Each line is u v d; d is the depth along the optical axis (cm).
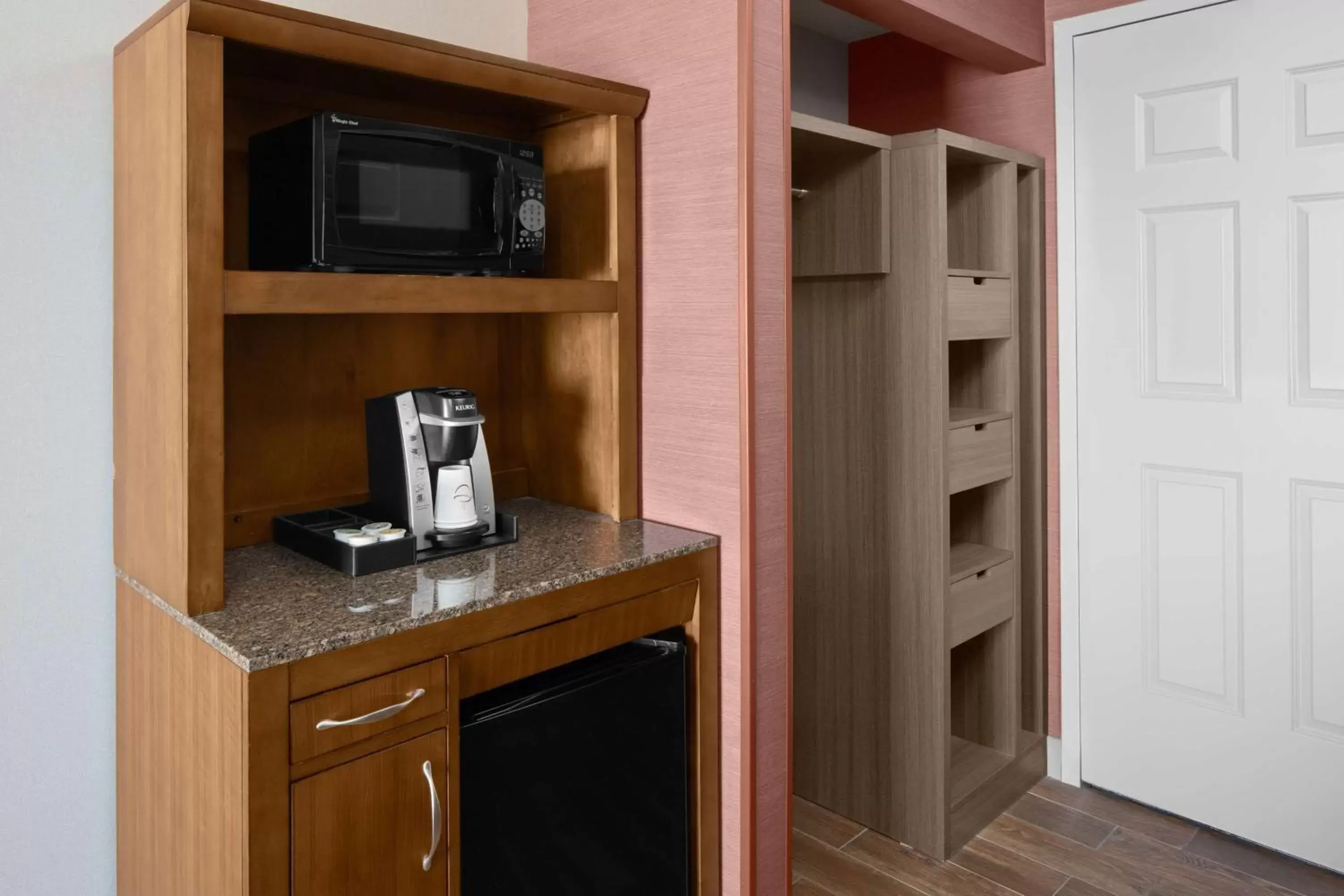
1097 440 255
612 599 164
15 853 161
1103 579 257
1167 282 239
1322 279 214
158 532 145
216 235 134
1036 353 265
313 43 141
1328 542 217
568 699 158
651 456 195
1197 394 236
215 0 129
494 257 168
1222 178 228
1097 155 250
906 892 222
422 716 138
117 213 158
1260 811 232
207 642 129
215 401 136
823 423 252
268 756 123
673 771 177
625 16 192
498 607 146
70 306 161
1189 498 239
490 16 208
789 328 186
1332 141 211
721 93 175
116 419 161
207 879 134
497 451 213
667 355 189
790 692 193
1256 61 221
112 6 162
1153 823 248
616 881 169
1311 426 218
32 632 160
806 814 258
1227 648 235
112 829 171
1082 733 265
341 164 146
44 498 160
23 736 160
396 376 197
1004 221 254
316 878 129
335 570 159
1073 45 253
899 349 235
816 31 295
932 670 233
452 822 143
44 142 157
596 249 192
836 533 251
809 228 246
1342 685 217
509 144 168
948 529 231
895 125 297
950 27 226
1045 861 232
